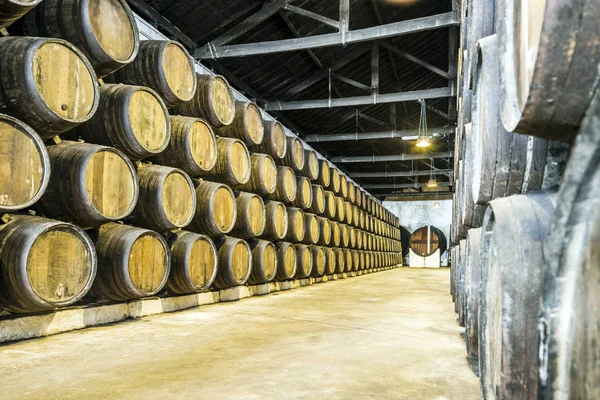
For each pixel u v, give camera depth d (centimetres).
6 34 424
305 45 891
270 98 1270
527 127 147
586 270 126
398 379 316
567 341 137
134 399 269
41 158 401
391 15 1105
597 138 121
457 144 673
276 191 1016
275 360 365
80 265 443
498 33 168
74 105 441
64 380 304
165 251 577
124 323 532
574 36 115
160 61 594
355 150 2056
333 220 1452
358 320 580
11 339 418
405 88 1485
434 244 2797
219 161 770
